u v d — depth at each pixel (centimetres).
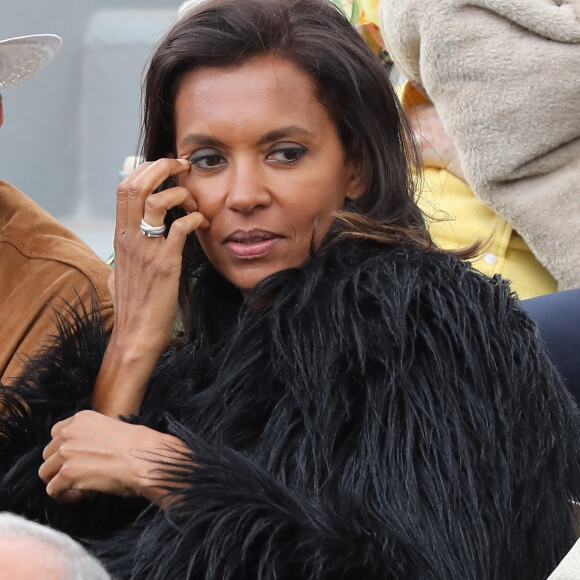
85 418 574
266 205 598
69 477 557
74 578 258
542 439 541
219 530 484
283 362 560
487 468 517
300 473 523
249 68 593
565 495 561
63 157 1552
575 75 851
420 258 575
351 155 627
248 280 609
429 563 482
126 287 634
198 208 622
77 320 655
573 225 859
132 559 516
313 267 584
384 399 523
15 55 855
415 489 500
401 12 929
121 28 1511
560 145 872
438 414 518
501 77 867
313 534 483
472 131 878
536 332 574
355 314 549
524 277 909
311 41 596
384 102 635
